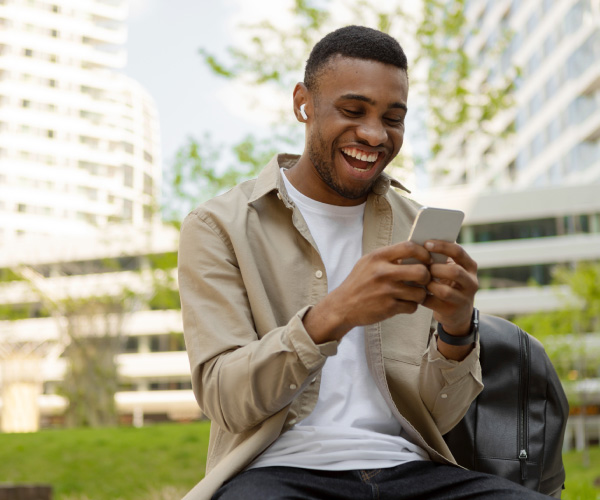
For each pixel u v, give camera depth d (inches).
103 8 2532.0
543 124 1462.8
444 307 55.8
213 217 64.9
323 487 56.4
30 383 987.3
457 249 54.4
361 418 63.0
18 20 2397.9
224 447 62.9
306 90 67.4
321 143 65.5
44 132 2368.4
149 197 587.8
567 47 1364.4
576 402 898.7
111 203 2397.9
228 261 63.9
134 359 1683.1
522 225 1272.1
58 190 2342.5
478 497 56.7
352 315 54.1
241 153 434.6
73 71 2436.0
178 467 422.6
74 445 460.8
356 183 65.7
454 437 84.4
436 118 422.0
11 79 2351.1
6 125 2320.4
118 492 386.3
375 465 59.4
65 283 934.4
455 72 421.7
